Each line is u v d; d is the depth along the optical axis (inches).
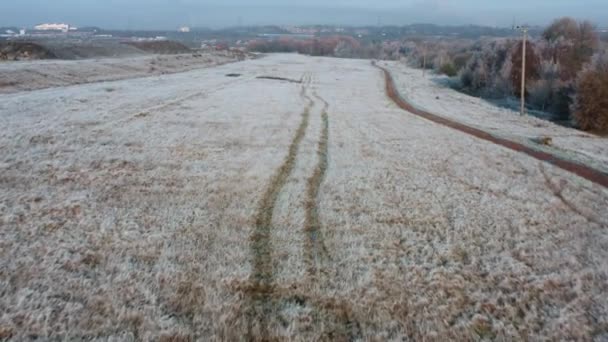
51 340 284.5
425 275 383.9
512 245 448.1
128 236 431.8
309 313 326.0
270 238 444.1
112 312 315.0
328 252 419.8
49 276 355.9
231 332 300.7
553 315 334.6
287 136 901.2
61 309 314.8
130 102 1180.5
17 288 337.4
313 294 350.0
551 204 568.1
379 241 446.0
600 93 1186.0
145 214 486.9
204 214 494.3
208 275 369.1
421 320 323.3
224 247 420.5
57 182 571.2
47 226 445.1
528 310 340.5
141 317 310.3
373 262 403.2
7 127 812.6
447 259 414.0
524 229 486.0
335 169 684.7
